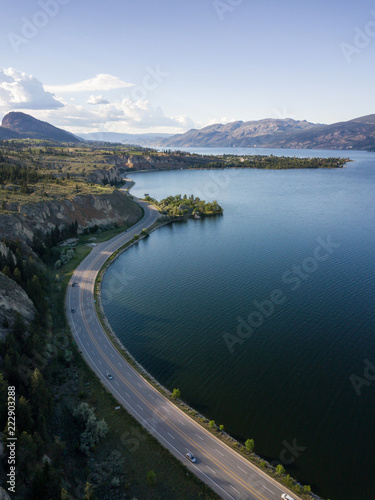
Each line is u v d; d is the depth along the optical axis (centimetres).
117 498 5056
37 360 7525
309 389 7569
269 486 5338
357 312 10600
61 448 5622
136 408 6850
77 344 8831
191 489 5244
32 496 4709
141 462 5672
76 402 6919
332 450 6081
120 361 8250
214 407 7062
